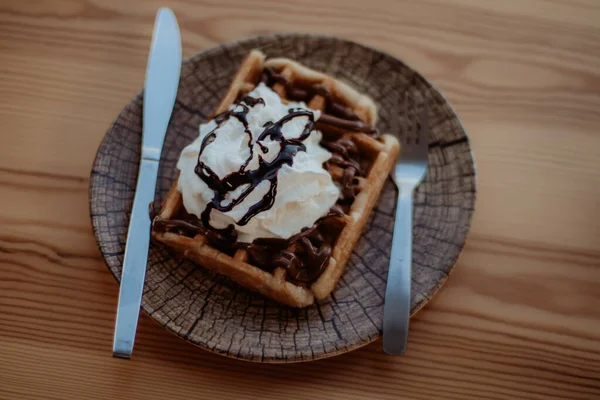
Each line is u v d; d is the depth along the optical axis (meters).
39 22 0.56
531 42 0.56
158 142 0.50
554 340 0.48
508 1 0.57
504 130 0.54
